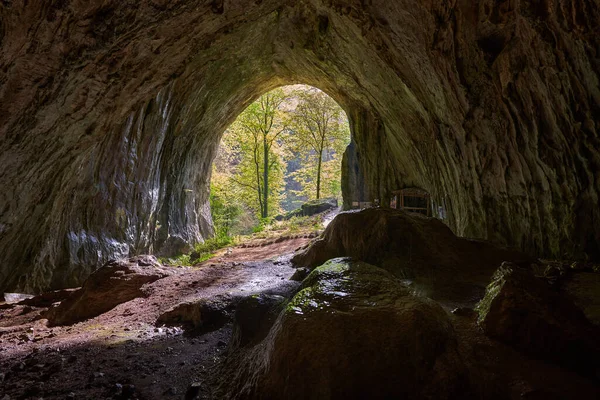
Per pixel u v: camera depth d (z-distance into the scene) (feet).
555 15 16.60
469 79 23.21
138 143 38.81
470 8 20.30
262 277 25.18
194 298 20.36
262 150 94.84
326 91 61.36
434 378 7.48
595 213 18.39
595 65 16.14
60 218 30.22
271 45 48.03
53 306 23.79
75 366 12.43
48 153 22.06
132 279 24.94
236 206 92.73
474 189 27.84
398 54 28.32
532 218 22.81
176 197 55.21
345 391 7.33
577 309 9.71
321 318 8.40
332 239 23.54
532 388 7.40
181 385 10.64
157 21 17.84
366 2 25.20
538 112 20.26
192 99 47.24
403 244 20.61
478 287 16.25
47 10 13.98
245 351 11.51
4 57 14.67
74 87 18.53
